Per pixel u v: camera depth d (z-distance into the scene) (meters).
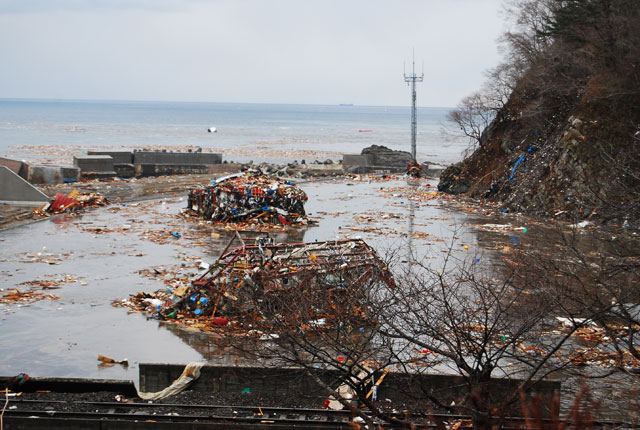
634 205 18.50
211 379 11.72
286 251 17.00
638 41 32.81
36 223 28.22
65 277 19.22
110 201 34.66
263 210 29.33
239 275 15.63
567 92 37.41
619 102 33.19
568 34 38.19
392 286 13.69
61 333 14.66
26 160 76.06
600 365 12.26
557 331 13.56
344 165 58.88
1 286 18.19
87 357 13.29
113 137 132.50
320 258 15.88
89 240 24.75
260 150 104.31
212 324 15.07
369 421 9.08
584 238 23.67
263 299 14.55
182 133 155.88
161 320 15.56
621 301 11.28
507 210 34.16
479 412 8.77
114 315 15.93
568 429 5.62
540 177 34.31
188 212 31.02
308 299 13.34
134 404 10.85
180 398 11.27
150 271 20.08
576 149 32.56
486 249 23.42
